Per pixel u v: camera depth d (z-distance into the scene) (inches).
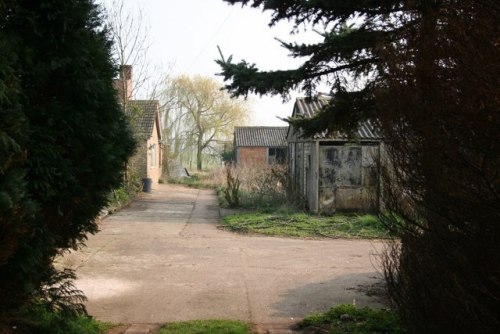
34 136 147.1
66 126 157.2
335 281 301.6
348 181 635.5
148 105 1237.1
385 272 171.2
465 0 117.0
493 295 113.0
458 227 116.8
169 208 753.6
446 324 127.0
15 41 142.0
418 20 143.3
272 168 813.9
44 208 157.4
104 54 173.5
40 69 149.9
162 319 227.1
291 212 643.5
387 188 141.3
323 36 245.0
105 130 175.8
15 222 121.1
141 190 1003.3
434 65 117.3
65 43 158.2
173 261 361.1
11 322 159.5
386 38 161.8
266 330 211.0
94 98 167.5
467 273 116.6
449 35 114.8
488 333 113.9
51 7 151.6
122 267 338.3
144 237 469.4
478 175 108.9
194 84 1929.1
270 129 1916.8
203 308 244.8
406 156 126.4
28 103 148.7
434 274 130.9
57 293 177.0
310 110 685.9
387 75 133.9
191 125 1952.5
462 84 110.0
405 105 123.3
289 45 240.2
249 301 257.8
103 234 480.4
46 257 161.3
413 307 146.3
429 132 116.6
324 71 245.8
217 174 1368.1
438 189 117.0
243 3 243.1
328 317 219.6
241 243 446.0
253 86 241.3
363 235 479.8
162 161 1588.3
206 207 781.3
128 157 202.5
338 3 219.6
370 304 249.1
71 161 160.2
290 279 307.6
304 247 426.9
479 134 107.1
